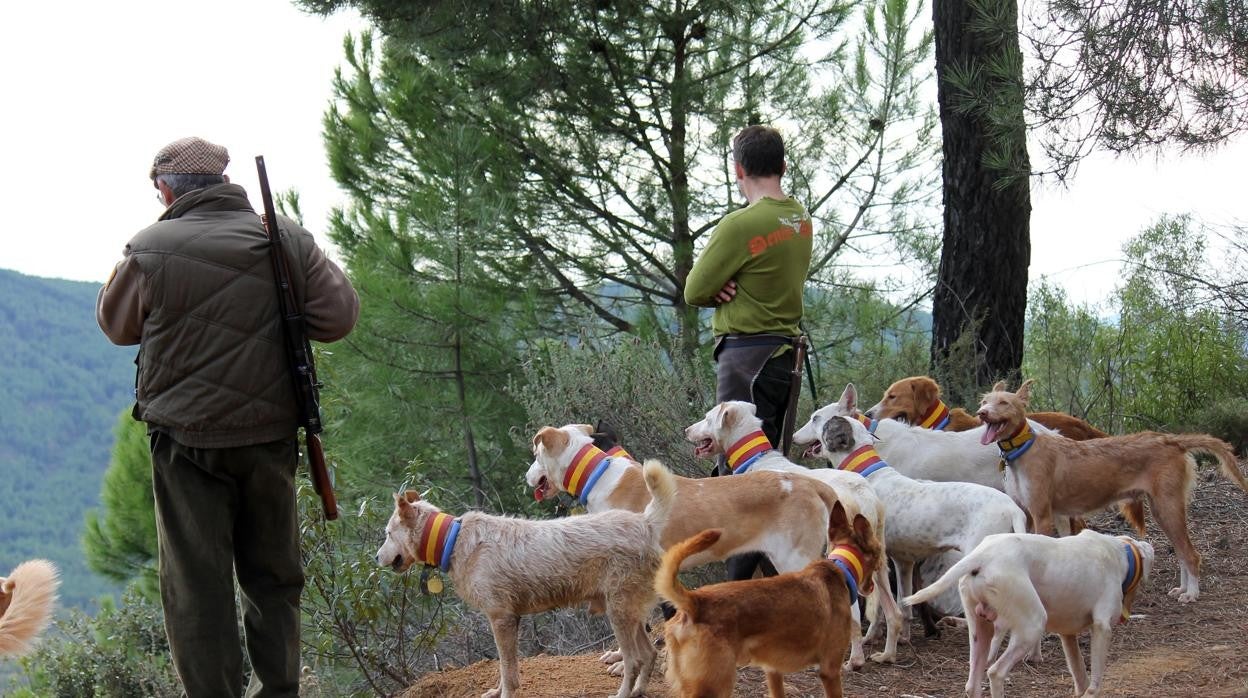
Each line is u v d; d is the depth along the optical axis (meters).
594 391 8.66
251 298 4.17
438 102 11.87
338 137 12.05
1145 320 12.14
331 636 7.20
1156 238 12.27
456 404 10.98
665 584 4.05
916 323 11.54
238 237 4.18
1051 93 7.42
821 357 11.46
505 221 11.44
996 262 9.85
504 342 11.26
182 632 4.19
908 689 5.20
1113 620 4.98
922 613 6.05
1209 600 6.52
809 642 4.32
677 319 11.84
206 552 4.18
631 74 11.94
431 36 11.07
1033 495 6.50
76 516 100.31
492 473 11.12
